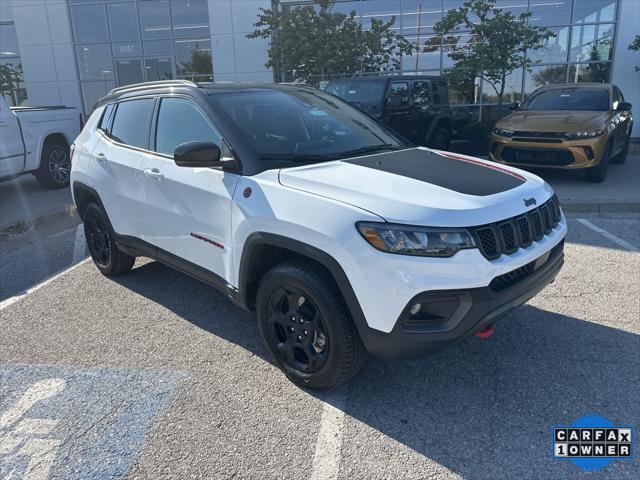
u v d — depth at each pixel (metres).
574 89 9.48
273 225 2.90
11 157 8.12
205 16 16.97
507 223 2.77
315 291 2.79
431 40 15.37
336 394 3.06
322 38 13.46
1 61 19.14
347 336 2.78
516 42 13.15
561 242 3.35
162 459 2.56
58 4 17.66
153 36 17.53
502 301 2.69
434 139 11.18
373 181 2.90
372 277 2.56
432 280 2.50
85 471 2.49
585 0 14.59
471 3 13.39
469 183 3.02
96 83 18.36
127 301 4.40
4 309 4.31
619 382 3.09
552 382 3.12
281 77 16.30
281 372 3.29
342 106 4.31
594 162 7.99
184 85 3.81
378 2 15.61
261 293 3.12
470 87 15.36
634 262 5.04
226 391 3.10
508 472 2.44
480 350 3.50
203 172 3.41
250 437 2.71
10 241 6.34
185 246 3.67
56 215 7.40
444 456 2.55
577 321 3.86
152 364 3.41
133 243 4.25
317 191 2.84
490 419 2.81
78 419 2.87
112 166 4.25
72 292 4.62
